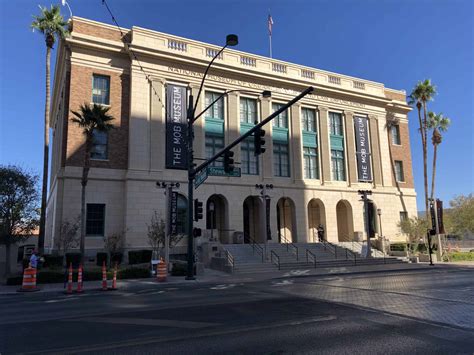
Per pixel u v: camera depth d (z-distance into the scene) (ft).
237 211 102.99
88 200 87.86
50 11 86.02
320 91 121.90
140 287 57.26
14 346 22.68
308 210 123.13
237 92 108.88
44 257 75.41
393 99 140.15
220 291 49.93
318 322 28.55
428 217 118.93
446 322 28.32
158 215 91.97
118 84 95.25
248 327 26.99
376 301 38.75
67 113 89.20
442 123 139.23
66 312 34.63
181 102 99.86
